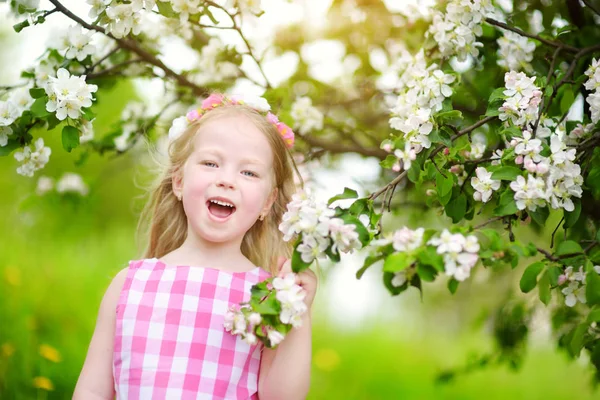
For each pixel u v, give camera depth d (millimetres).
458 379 5395
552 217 3400
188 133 2078
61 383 3814
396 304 6457
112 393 1890
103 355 1885
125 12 2117
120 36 2154
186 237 2170
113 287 1926
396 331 6266
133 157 3660
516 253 1553
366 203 1752
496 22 2234
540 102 1941
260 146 1964
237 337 1823
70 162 5324
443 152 1970
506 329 3377
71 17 2242
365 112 3596
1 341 3959
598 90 1977
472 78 2809
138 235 2467
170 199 2189
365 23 3361
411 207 3414
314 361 5191
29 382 3738
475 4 2189
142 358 1792
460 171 2014
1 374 3699
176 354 1792
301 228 1589
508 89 1884
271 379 1831
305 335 1845
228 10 2293
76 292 5039
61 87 1961
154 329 1814
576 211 1812
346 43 3441
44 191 3521
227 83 3148
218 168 1909
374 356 5684
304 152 3240
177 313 1825
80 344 4336
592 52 2258
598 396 5391
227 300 1853
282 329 1600
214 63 3076
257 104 2094
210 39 3020
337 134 3488
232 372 1803
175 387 1761
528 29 2730
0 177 6102
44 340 4199
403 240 1536
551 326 3168
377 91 3514
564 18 2676
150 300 1848
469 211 2041
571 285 1760
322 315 6121
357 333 6082
